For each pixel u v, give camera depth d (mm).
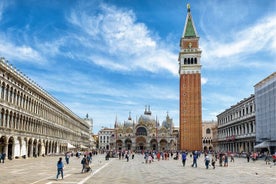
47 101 106000
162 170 49344
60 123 127750
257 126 97188
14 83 73125
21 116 78000
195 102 153500
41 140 96562
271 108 88375
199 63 157875
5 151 68062
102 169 51125
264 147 90438
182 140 150125
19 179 33531
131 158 103438
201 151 143500
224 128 143875
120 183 31188
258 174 41875
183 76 157625
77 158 90250
